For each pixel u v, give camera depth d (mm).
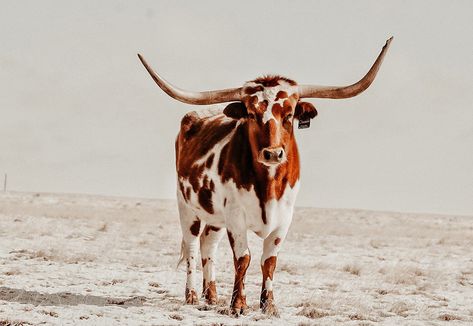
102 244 57250
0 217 85062
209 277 28891
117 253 49312
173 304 27625
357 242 77312
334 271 44375
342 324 24969
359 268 44875
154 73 25422
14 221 79188
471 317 28531
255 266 43594
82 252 48125
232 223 25375
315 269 44656
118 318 24453
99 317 24469
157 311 26109
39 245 52000
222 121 28219
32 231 64375
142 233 73562
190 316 25359
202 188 27375
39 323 23062
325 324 24375
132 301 28438
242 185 25016
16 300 27109
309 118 25656
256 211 25016
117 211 132375
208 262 28984
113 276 36312
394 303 30969
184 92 25641
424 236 98312
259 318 24953
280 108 24594
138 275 37469
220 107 31109
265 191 24688
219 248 58781
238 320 24547
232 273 40906
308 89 25625
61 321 23484
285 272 42562
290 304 29172
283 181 24922
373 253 64125
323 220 144875
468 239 92750
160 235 72250
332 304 29234
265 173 24531
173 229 82812
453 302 33594
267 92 24750
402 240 85000
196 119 30141
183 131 30078
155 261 44281
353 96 25562
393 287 37656
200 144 28078
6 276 33875
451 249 73688
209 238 29047
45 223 79125
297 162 25578
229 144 26078
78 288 31344
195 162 27797
